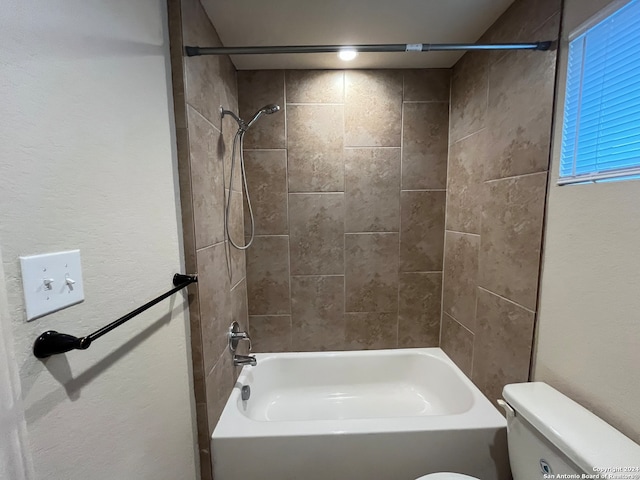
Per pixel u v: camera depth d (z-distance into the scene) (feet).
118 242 2.23
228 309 4.65
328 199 5.85
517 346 3.81
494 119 4.24
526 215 3.61
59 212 1.72
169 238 3.00
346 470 3.92
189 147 3.22
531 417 2.82
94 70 2.00
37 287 1.57
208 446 3.76
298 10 3.93
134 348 2.43
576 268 2.94
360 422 4.05
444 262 6.01
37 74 1.58
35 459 1.55
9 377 1.40
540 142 3.36
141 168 2.54
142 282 2.54
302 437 3.86
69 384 1.78
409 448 3.93
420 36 4.62
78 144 1.86
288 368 6.02
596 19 2.66
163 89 2.92
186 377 3.40
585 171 2.85
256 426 4.00
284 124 5.64
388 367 6.09
